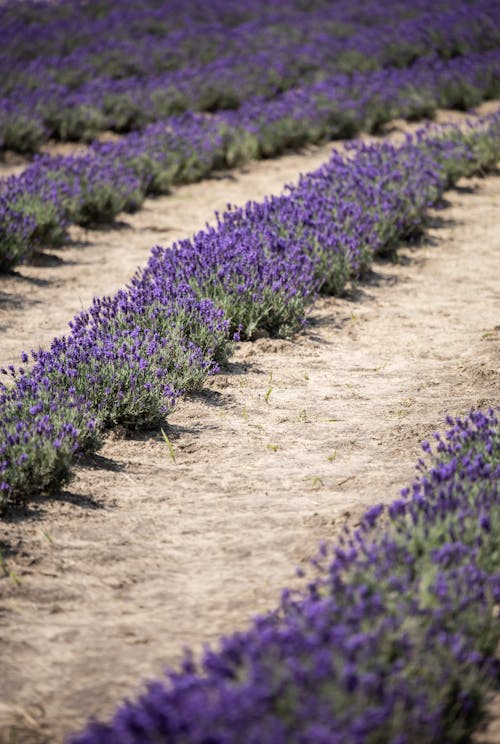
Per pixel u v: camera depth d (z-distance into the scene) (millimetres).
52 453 9055
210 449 10273
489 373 12273
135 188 23844
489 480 7820
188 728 4406
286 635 5121
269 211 17969
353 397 11719
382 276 17625
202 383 11930
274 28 49906
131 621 7004
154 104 33969
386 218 19016
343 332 14398
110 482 9461
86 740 4605
